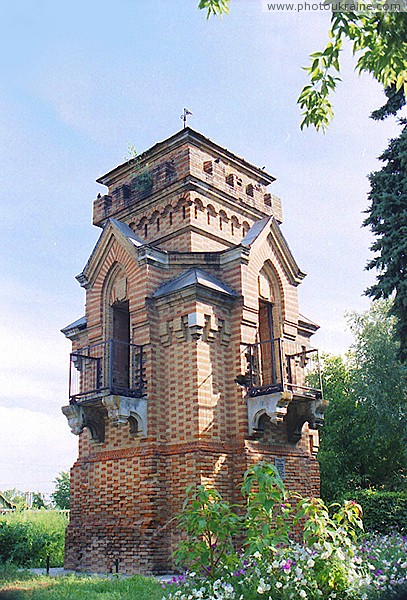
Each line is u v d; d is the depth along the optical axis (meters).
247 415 18.23
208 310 18.48
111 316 21.06
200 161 21.89
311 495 19.91
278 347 20.58
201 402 17.64
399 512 24.30
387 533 23.44
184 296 18.39
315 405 19.14
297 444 20.00
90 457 19.70
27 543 21.67
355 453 32.03
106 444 19.39
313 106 9.84
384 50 8.49
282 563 8.76
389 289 19.20
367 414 31.22
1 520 22.97
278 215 24.70
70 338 22.88
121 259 20.45
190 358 18.09
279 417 17.75
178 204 21.50
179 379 18.25
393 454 32.28
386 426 30.39
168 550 17.17
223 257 19.98
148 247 19.42
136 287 19.52
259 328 21.50
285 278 21.59
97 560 18.38
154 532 17.14
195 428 17.45
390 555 11.94
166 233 21.62
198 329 18.09
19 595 12.24
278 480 9.39
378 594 9.20
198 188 21.45
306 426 20.59
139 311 19.16
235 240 22.59
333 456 30.48
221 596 8.70
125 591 12.55
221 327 18.83
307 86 9.66
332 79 9.54
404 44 8.38
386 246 19.31
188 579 9.59
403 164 19.58
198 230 21.17
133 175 23.78
